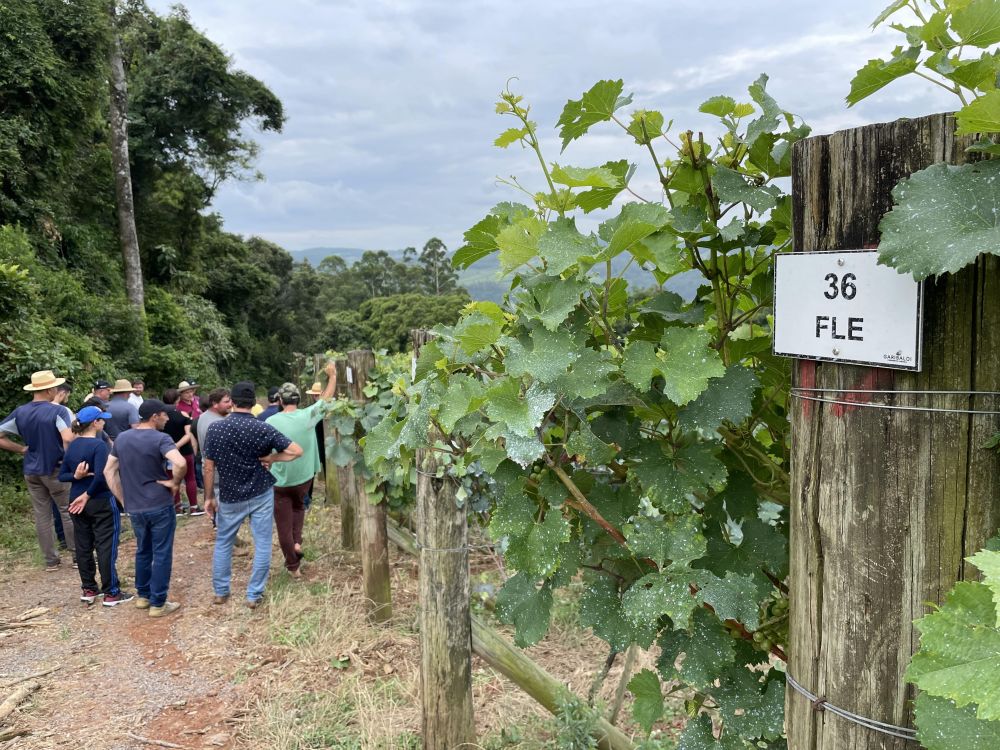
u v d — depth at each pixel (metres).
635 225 1.23
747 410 1.27
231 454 5.05
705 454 1.34
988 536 0.96
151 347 18.02
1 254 13.04
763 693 1.32
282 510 5.65
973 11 0.98
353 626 4.54
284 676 4.04
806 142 1.09
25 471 6.21
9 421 6.31
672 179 1.48
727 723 1.31
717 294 1.51
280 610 4.89
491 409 1.31
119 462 5.03
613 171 1.53
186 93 24.77
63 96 15.99
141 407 5.12
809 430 1.12
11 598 5.54
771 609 1.53
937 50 1.06
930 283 0.96
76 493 5.27
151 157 24.92
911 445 0.99
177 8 25.44
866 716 1.06
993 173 0.85
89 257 17.59
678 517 1.35
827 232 1.07
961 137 0.92
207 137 26.47
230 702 3.81
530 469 1.52
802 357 1.12
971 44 1.03
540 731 3.30
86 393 10.81
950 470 0.97
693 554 1.27
